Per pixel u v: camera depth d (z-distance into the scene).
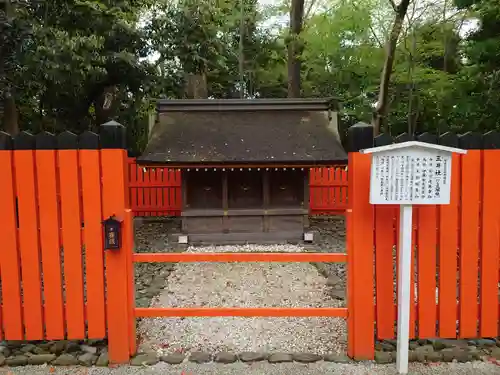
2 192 3.35
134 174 11.68
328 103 9.18
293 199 8.69
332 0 15.39
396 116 17.19
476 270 3.43
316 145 8.20
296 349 3.70
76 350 3.60
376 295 3.42
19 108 13.66
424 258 3.41
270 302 5.09
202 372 3.28
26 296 3.42
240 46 19.12
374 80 15.55
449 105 13.84
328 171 11.80
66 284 3.39
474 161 3.36
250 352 3.58
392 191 3.05
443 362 3.38
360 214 3.32
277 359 3.44
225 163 7.81
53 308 3.43
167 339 3.93
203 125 8.90
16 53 8.63
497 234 3.42
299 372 3.26
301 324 4.27
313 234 8.53
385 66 10.71
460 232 3.41
